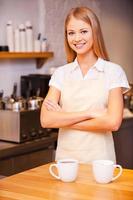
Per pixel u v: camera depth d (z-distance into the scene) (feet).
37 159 11.35
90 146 6.91
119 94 6.96
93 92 7.08
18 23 13.56
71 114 6.86
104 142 6.95
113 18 18.72
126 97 16.16
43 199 4.71
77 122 6.82
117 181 5.40
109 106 6.88
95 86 7.09
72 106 7.20
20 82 13.70
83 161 6.91
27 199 4.71
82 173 5.77
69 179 5.32
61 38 15.38
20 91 13.66
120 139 13.82
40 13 14.42
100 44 7.01
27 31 13.14
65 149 7.04
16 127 10.82
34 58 14.40
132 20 20.53
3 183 5.32
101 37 7.02
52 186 5.19
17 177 5.60
